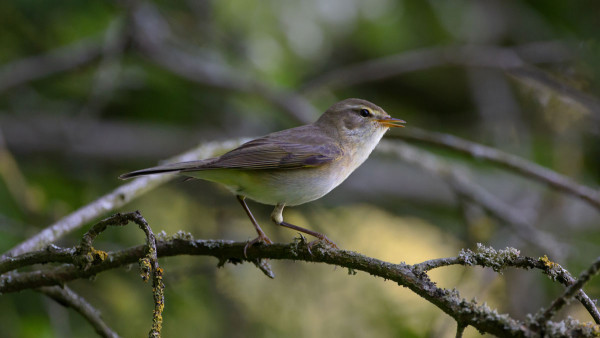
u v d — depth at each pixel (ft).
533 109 46.21
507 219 34.73
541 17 47.32
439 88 48.49
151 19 39.52
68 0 39.40
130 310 31.89
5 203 32.76
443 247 43.14
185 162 22.91
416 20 45.62
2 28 39.99
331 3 41.98
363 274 37.37
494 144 44.91
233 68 42.80
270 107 42.78
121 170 42.47
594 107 40.50
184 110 44.55
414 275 15.92
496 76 46.47
